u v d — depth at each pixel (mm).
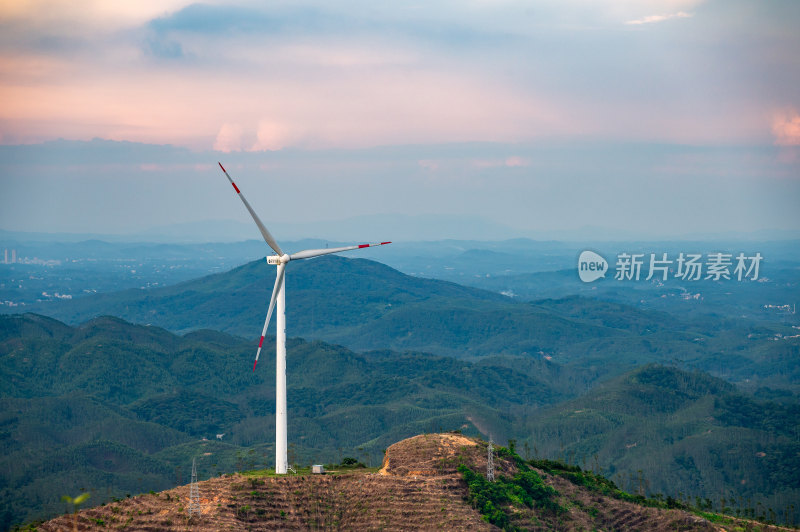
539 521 166250
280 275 171125
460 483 171875
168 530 150125
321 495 167625
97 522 152500
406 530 157750
